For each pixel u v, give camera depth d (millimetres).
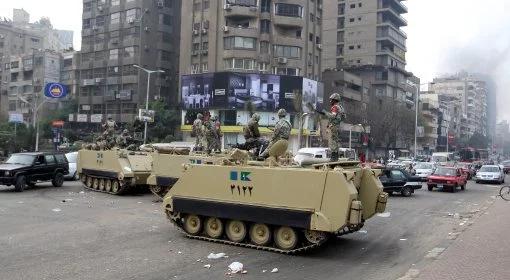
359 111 67500
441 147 112188
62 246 10328
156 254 9898
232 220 11211
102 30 75688
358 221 9727
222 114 57781
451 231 13812
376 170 11570
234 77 57031
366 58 91625
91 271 8430
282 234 10555
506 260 9273
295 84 57562
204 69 63969
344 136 65000
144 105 66812
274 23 63500
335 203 9844
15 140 50281
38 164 21844
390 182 25469
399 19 95375
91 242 10828
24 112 86000
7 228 12203
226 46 62219
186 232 11867
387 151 73500
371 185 11297
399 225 15078
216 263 9352
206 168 11641
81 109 77438
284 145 11711
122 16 73375
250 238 10984
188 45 65500
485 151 114812
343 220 9711
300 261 9758
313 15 68125
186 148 19219
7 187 22969
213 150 17844
